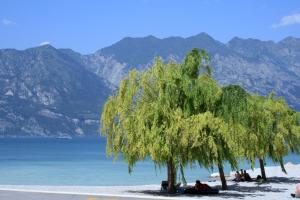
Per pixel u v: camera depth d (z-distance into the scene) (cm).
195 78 3678
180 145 3416
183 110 3550
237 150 3566
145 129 3450
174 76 3569
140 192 3838
